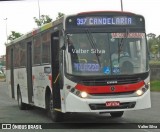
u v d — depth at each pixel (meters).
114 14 13.11
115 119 15.29
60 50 13.30
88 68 12.73
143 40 13.23
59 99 14.33
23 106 20.53
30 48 18.50
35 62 17.20
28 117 16.75
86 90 12.55
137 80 12.85
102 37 12.95
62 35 13.03
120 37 13.03
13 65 22.44
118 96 12.64
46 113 18.58
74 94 12.63
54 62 14.45
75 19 12.95
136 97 12.76
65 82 12.85
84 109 12.51
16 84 21.58
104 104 12.53
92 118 15.77
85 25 12.97
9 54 23.58
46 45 15.28
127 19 13.19
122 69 12.81
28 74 18.78
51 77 14.55
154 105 21.77
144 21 13.34
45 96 15.69
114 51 12.90
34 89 17.58
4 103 25.62
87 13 12.99
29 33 18.28
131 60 12.96
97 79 12.61
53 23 14.27
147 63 13.13
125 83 12.73
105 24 13.05
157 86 40.53
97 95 12.57
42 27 15.94
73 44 12.83
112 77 12.67
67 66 12.80
